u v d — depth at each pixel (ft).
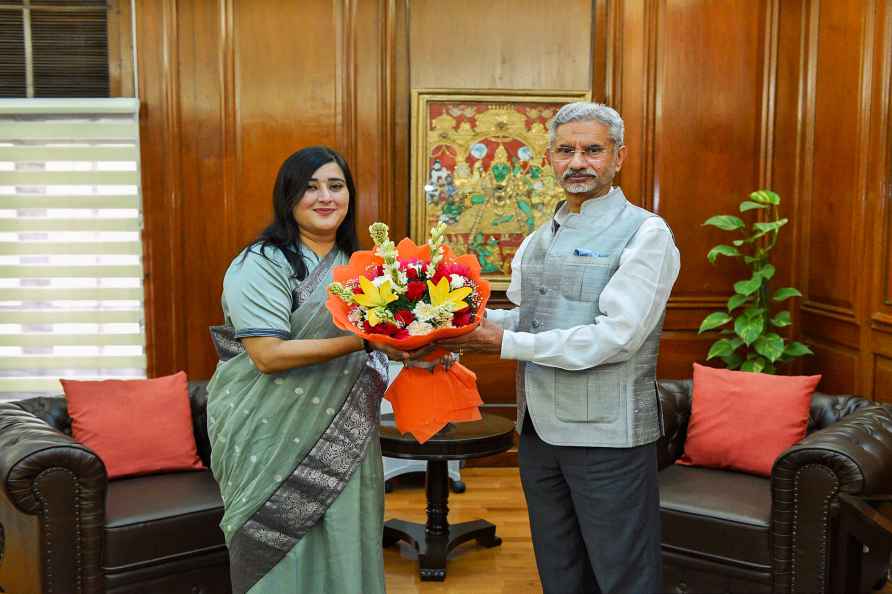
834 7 13.15
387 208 14.80
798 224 14.47
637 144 14.78
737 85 14.69
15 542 8.88
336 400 6.76
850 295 12.53
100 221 14.29
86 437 9.85
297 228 6.82
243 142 14.47
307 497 6.68
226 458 6.73
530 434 7.16
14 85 14.20
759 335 13.19
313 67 14.51
